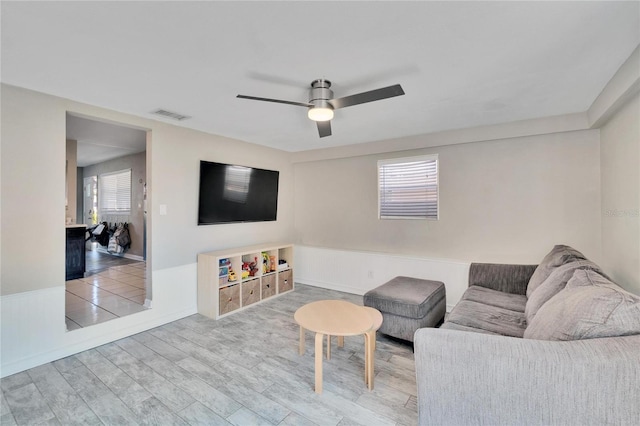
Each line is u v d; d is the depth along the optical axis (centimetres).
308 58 197
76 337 275
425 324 283
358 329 219
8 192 240
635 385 116
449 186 385
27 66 209
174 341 298
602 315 134
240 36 171
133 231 683
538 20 157
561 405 125
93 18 155
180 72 217
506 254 352
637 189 219
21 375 238
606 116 264
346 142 442
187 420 188
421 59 198
